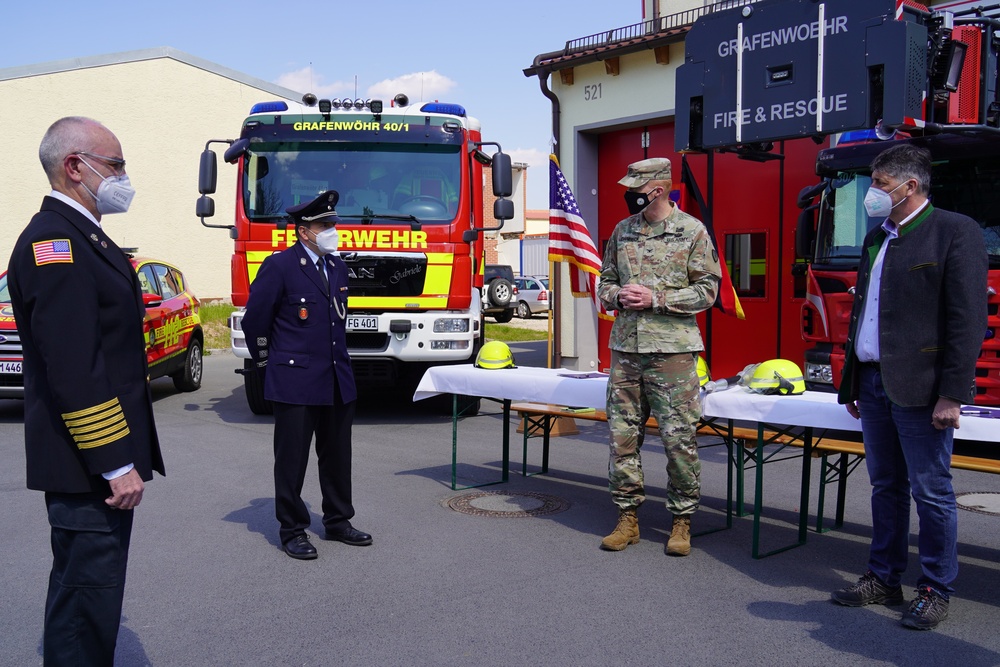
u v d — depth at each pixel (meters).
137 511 6.20
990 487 6.88
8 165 23.58
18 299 2.91
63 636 2.98
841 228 8.39
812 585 4.69
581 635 4.04
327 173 9.54
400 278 9.38
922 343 3.95
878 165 4.09
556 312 13.51
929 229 3.97
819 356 8.31
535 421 7.46
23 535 5.67
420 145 9.62
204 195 9.56
